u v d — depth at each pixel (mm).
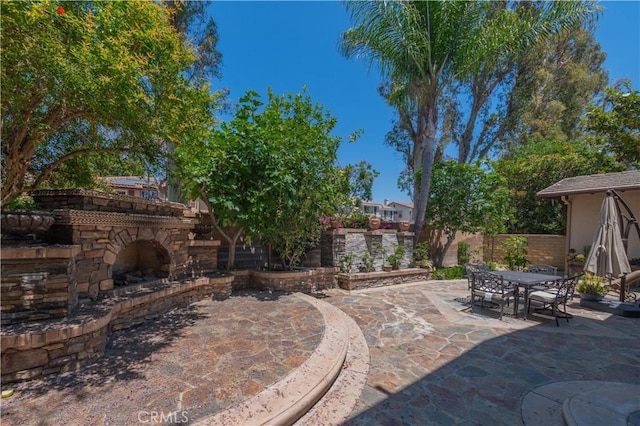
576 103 17062
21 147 4164
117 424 2270
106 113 3518
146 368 3197
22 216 3176
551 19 9164
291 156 6879
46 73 3041
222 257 7973
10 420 2285
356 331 4805
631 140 11070
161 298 5039
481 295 6121
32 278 3086
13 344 2703
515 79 16219
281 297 6438
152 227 5059
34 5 2693
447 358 3973
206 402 2600
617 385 3277
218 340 4023
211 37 11227
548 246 12328
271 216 6938
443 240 12297
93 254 4012
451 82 10430
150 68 3574
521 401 2984
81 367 3143
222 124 6391
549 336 4812
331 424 2611
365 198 13281
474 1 9312
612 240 5805
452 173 11438
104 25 3230
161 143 4707
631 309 6031
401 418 2705
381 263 9641
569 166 13172
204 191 6508
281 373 3164
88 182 5801
